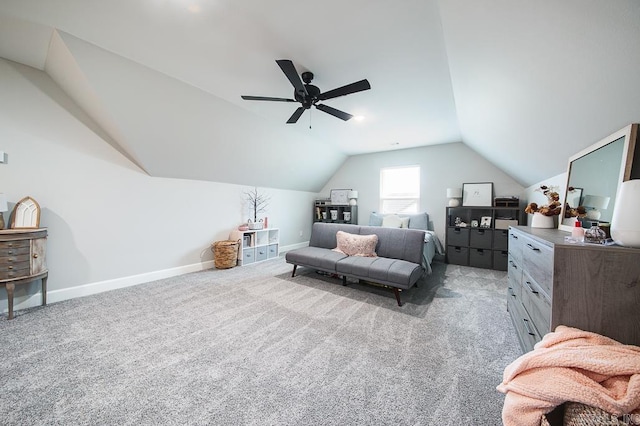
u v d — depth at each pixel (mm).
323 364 1619
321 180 6242
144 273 3316
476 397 1343
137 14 1650
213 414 1221
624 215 1037
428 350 1785
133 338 1899
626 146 1186
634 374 732
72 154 2686
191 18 1678
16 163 2340
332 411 1246
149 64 2256
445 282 3406
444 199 4934
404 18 1643
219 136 3498
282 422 1179
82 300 2639
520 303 1836
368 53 2039
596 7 847
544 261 1263
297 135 4336
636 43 862
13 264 2133
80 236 2758
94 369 1538
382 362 1645
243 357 1685
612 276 1012
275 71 2348
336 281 3391
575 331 992
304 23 1704
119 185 3062
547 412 799
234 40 1904
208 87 2686
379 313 2402
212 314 2338
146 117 2713
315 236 4062
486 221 4289
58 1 1554
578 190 1725
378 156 5727
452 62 1984
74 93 2539
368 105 3072
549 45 1149
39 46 2078
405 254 3184
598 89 1179
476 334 2012
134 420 1180
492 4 1153
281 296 2822
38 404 1263
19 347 1754
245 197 4730
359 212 6012
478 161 4621
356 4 1532
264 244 4680
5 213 2295
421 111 3244
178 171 3596
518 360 943
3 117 2273
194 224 3895
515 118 2096
